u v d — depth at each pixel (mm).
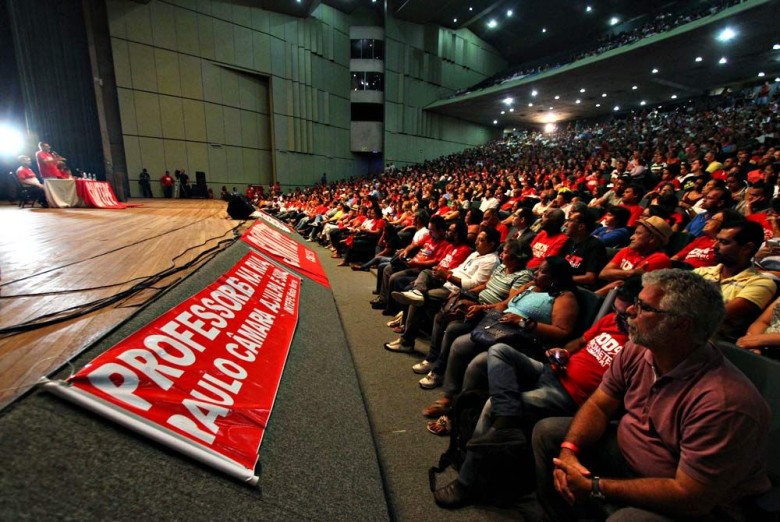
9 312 1431
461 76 22031
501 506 1319
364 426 1683
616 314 1424
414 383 2174
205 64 12547
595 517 1059
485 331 1655
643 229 2158
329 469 1309
